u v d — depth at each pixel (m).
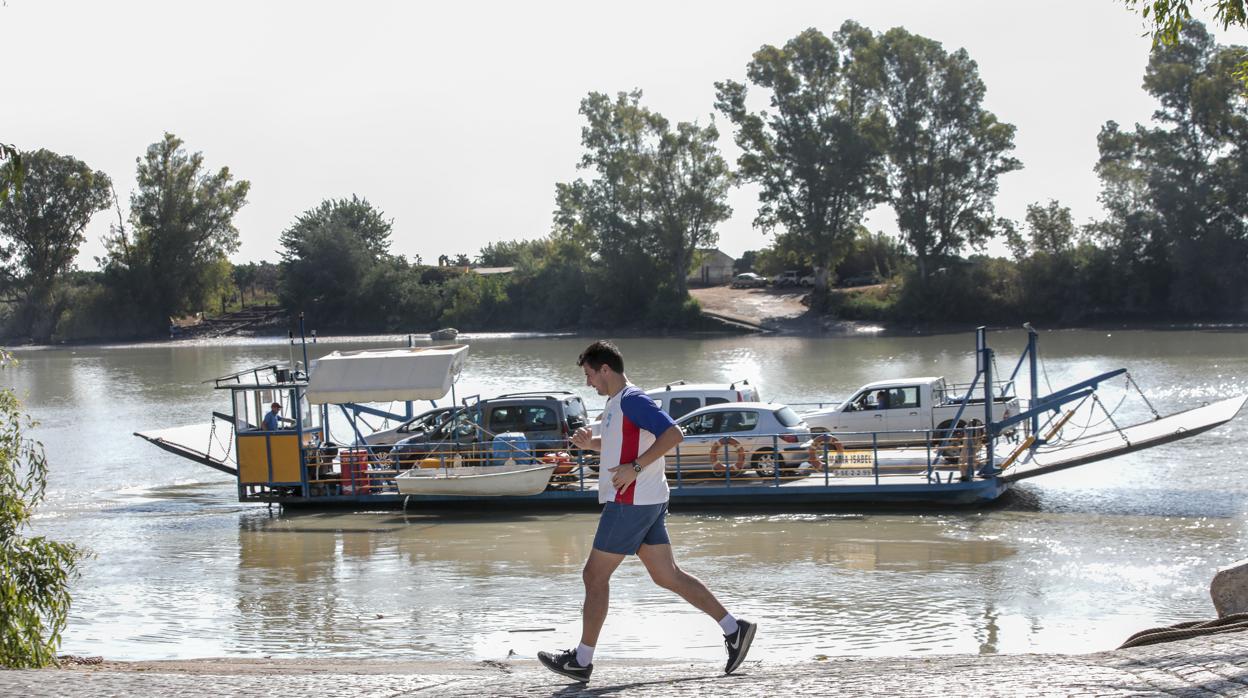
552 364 97.62
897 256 149.62
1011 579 22.09
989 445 31.72
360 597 22.59
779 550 25.89
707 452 33.53
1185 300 130.38
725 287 183.25
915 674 8.57
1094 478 35.16
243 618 21.12
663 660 16.20
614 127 151.88
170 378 96.12
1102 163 135.75
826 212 143.25
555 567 24.84
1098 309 136.25
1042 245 141.12
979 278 141.00
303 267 178.88
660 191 151.12
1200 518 27.83
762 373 81.25
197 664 15.88
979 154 139.00
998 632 18.31
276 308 192.12
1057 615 19.28
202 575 25.27
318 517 33.22
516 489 32.66
